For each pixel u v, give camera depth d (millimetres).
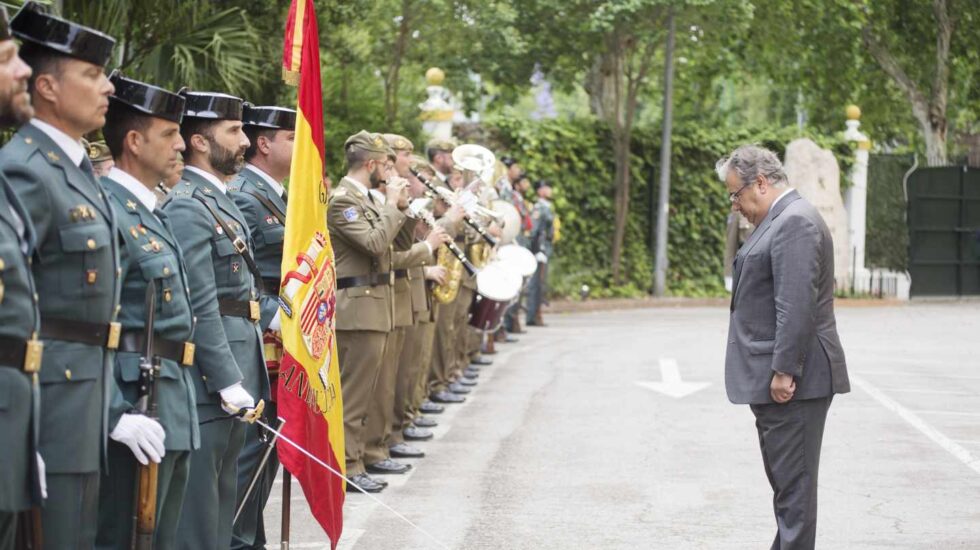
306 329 6008
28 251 4012
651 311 24312
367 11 16766
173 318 4996
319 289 6141
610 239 26438
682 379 14023
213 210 5785
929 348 17406
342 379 8484
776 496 6328
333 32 17031
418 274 9938
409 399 10344
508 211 14203
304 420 5973
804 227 6152
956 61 29656
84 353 4336
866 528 7594
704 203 27594
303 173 6070
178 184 5777
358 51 18109
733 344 6395
